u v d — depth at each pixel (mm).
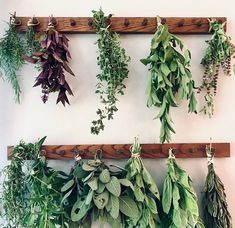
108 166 1236
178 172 1197
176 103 1199
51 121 1275
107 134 1288
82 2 1295
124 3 1311
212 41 1265
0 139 1260
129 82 1299
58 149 1244
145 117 1303
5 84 1267
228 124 1332
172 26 1290
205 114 1320
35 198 1108
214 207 1192
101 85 1277
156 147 1275
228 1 1343
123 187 1181
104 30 1206
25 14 1275
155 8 1320
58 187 1185
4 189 1154
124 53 1239
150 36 1309
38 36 1205
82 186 1162
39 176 1156
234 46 1264
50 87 1169
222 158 1325
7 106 1268
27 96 1272
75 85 1283
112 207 1106
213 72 1288
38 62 1193
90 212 1160
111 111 1217
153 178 1288
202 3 1339
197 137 1317
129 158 1262
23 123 1269
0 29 1269
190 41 1325
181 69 1173
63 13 1288
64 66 1190
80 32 1272
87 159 1253
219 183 1219
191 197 1160
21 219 1135
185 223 1141
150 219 1146
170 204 1164
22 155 1184
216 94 1332
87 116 1283
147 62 1218
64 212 1125
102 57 1200
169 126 1198
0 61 1222
